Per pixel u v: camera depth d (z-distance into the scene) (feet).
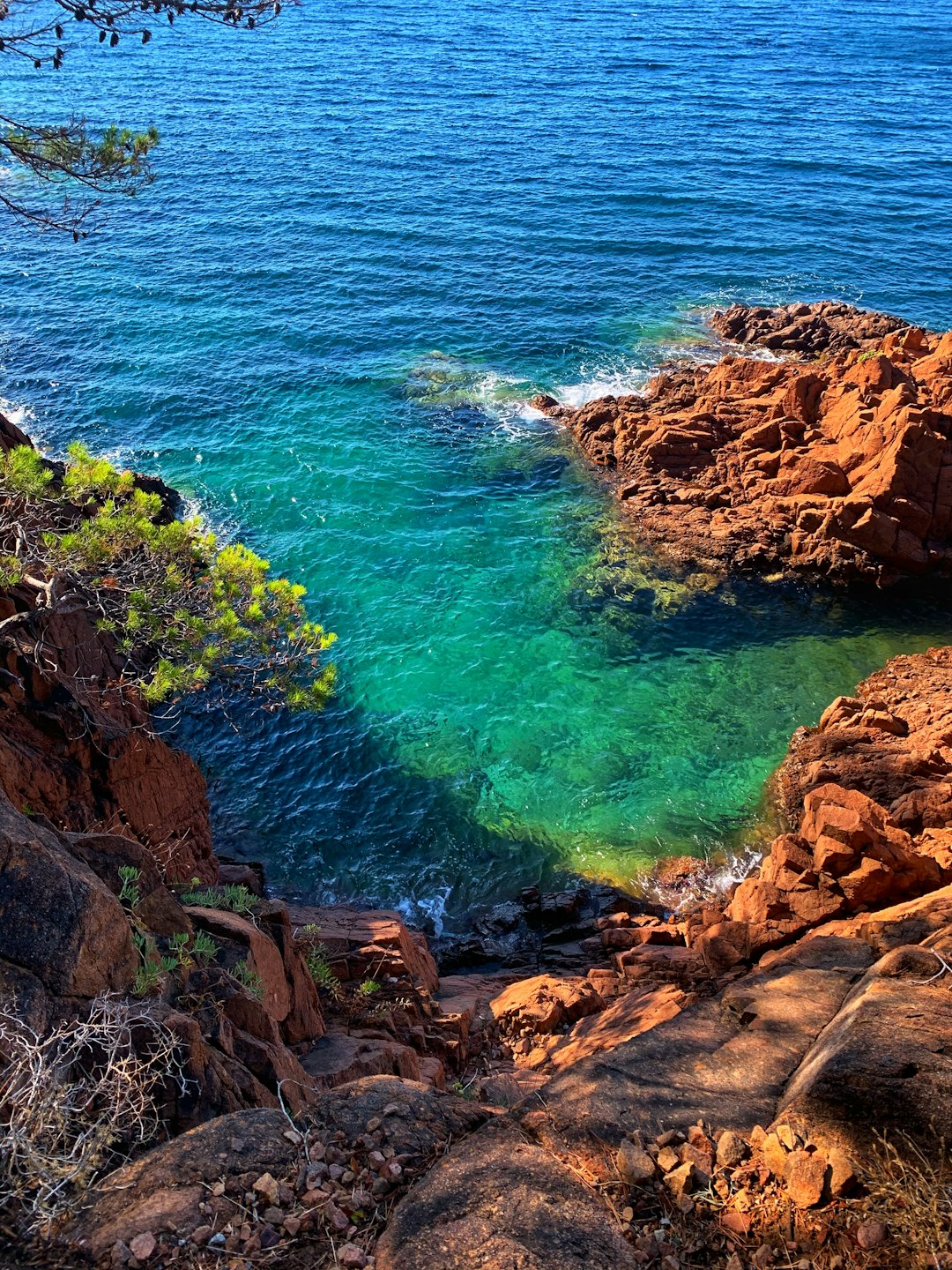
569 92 340.39
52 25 44.75
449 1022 52.24
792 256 205.16
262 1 47.16
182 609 46.34
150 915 33.71
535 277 191.72
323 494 126.21
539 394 148.46
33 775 44.83
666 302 182.70
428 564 114.62
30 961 24.70
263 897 67.97
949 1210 19.08
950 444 110.22
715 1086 24.76
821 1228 19.66
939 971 28.40
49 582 43.57
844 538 112.16
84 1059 24.00
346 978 55.06
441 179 244.83
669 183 245.45
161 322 169.27
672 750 90.84
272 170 246.68
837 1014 28.30
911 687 92.68
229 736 92.43
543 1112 23.39
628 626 105.81
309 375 154.20
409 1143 22.07
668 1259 19.20
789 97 342.23
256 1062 29.81
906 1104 21.53
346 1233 19.63
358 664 100.32
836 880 54.54
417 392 150.51
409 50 406.21
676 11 538.88
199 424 140.26
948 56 428.56
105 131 51.49
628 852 81.15
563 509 124.47
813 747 86.58
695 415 129.18
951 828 67.46
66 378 150.10
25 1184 19.74
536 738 92.22
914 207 234.38
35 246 196.65
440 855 81.41
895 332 147.54
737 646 103.50
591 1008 56.80
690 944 64.75
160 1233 19.08
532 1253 18.52
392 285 186.60
